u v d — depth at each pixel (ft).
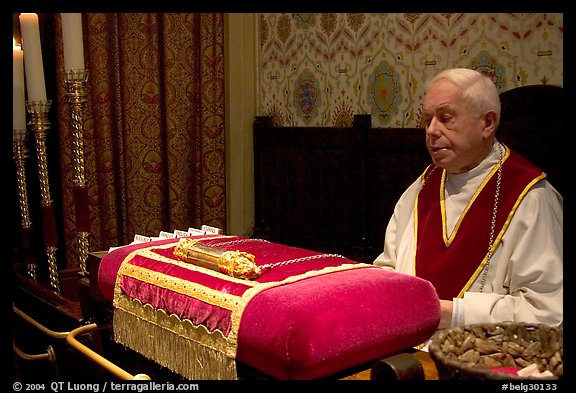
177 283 4.52
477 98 6.07
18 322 7.73
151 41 12.30
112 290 5.36
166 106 12.53
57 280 9.37
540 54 8.31
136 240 6.38
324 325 3.57
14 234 11.27
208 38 12.59
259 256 4.91
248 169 13.33
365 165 10.70
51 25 11.38
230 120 13.17
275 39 12.56
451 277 6.38
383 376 3.37
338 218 11.34
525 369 3.22
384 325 3.82
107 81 11.91
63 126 11.32
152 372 5.31
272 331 3.60
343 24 11.12
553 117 7.41
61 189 11.68
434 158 6.40
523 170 6.30
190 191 13.03
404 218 7.10
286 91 12.46
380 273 4.21
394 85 10.32
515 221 6.13
